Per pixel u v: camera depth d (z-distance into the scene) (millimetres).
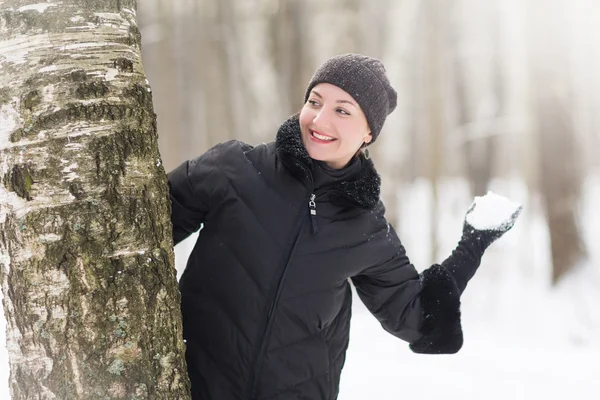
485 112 16156
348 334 2320
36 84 1524
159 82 13820
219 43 13891
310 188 2076
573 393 5371
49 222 1521
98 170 1563
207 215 2135
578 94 10250
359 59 2156
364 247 2180
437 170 13086
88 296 1536
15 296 1562
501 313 8852
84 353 1527
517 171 19109
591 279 9406
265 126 13719
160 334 1648
